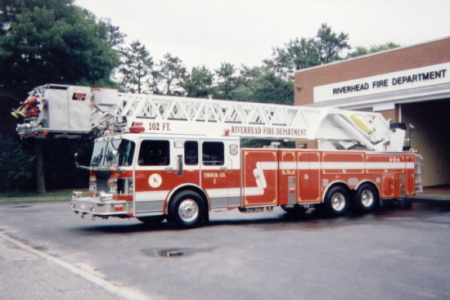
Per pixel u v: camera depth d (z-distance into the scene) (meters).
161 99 11.09
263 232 9.98
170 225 11.36
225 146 11.12
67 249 8.27
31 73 23.91
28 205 18.47
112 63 26.73
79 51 23.97
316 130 13.41
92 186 10.95
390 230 10.10
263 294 5.37
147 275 6.28
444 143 25.50
